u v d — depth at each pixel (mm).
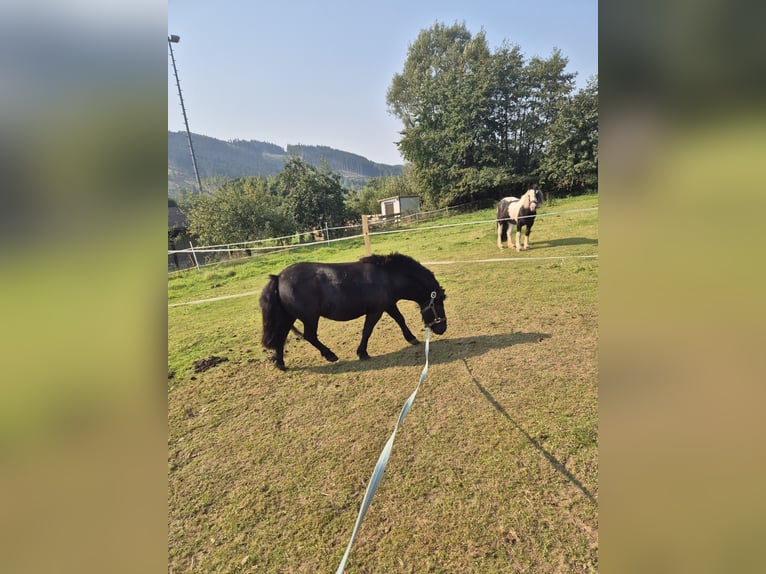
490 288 5699
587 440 2398
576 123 18359
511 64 20859
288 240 16859
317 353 4305
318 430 2846
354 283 3727
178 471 2553
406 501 2107
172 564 1908
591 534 1814
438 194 22766
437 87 22453
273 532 2029
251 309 6430
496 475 2211
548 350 3652
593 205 12789
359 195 31297
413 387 3289
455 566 1737
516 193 20500
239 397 3461
